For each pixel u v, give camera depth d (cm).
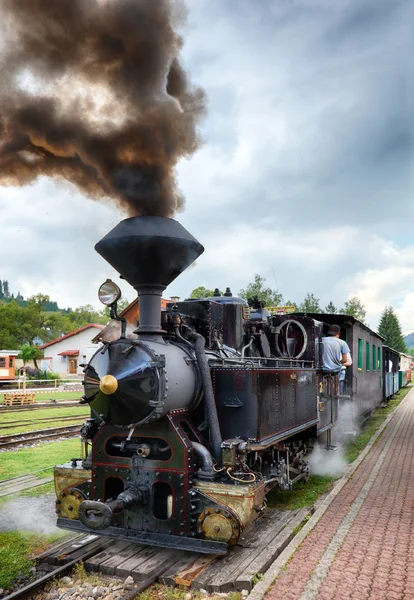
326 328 1139
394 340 8181
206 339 631
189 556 501
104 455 539
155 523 506
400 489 745
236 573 453
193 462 510
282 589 420
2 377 3650
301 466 773
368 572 452
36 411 2055
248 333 737
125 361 496
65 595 432
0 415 1892
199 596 426
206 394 537
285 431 645
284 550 500
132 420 494
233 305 695
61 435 1348
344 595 409
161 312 580
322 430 852
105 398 498
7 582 457
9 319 6481
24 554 520
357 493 724
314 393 811
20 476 858
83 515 472
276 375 620
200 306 639
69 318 8838
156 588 442
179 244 531
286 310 1182
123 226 536
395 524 584
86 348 5241
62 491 560
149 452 518
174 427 509
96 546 529
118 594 434
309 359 837
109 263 567
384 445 1141
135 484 518
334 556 488
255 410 545
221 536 476
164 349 526
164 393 491
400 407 2194
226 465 509
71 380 4088
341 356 912
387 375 2383
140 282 547
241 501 479
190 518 495
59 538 563
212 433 527
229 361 622
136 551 516
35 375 4312
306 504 680
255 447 533
